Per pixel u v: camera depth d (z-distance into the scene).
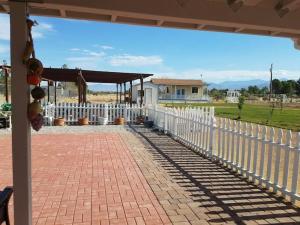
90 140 10.83
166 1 3.27
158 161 7.60
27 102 3.00
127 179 6.02
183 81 60.00
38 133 12.53
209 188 5.52
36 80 2.98
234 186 5.66
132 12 3.19
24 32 2.94
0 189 5.40
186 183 5.80
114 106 17.05
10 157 7.92
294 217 4.32
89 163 7.32
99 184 5.68
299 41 4.63
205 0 3.38
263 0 3.45
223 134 7.37
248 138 6.27
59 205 4.64
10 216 4.14
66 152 8.63
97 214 4.33
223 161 7.29
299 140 4.85
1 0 3.28
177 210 4.50
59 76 19.05
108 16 3.72
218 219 4.21
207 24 3.58
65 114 16.38
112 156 8.14
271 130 5.55
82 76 18.38
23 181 3.04
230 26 3.71
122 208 4.55
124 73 18.34
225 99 66.44
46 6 3.07
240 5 3.27
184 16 3.33
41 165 7.08
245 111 32.00
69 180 5.92
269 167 5.56
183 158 7.98
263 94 79.31
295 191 4.86
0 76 29.70
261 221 4.18
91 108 16.67
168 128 12.62
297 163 4.85
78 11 3.28
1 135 11.60
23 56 2.93
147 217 4.24
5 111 14.34
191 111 9.77
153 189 5.42
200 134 8.80
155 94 47.88
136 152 8.73
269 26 3.59
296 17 3.65
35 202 4.76
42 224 4.00
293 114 28.16
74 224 4.01
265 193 5.30
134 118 17.28
